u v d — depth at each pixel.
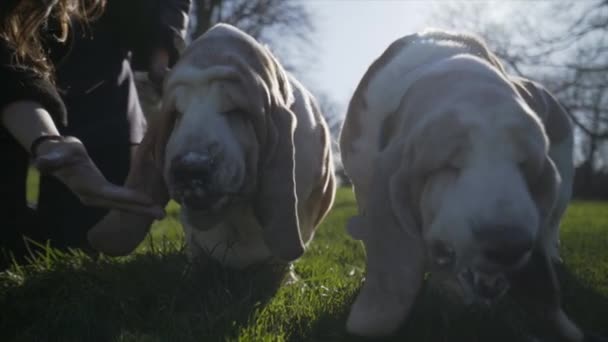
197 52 1.33
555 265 1.64
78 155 1.21
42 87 1.36
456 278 1.05
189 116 1.24
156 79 1.83
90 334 1.26
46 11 1.36
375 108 1.34
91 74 1.87
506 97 1.08
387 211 1.12
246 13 8.20
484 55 1.38
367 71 1.44
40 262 1.56
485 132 1.03
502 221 0.97
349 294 1.41
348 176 1.45
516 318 1.27
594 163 11.41
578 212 4.47
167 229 2.66
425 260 1.11
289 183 1.35
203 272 1.47
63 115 1.41
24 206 1.76
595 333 1.30
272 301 1.39
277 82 1.41
